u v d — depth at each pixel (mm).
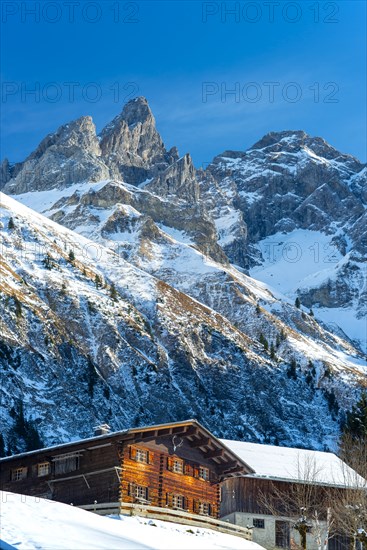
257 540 83500
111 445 73062
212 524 73625
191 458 78438
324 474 86312
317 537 72375
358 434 129125
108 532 56656
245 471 80438
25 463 77062
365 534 71875
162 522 68875
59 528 53562
